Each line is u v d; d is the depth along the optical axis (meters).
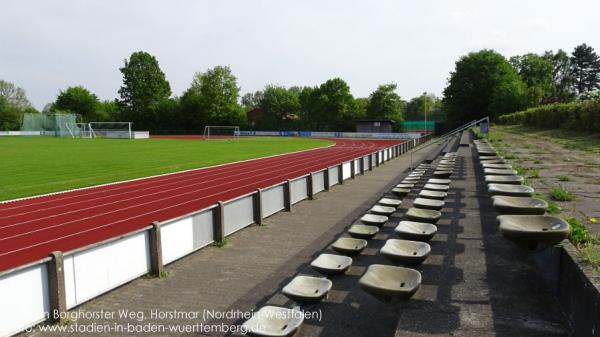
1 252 9.75
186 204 15.06
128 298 6.76
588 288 3.98
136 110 98.44
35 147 44.88
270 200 12.42
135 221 12.60
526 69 84.75
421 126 91.38
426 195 10.88
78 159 31.45
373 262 7.84
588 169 13.12
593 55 102.44
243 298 6.71
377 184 18.55
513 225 5.70
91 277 6.55
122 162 29.38
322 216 12.49
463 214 10.11
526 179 11.21
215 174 23.39
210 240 9.56
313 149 45.47
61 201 15.54
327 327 5.48
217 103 96.00
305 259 8.62
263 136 89.88
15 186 18.73
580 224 6.24
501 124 57.72
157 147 46.38
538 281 5.88
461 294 5.52
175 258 8.34
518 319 4.75
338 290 6.62
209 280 7.51
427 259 7.03
